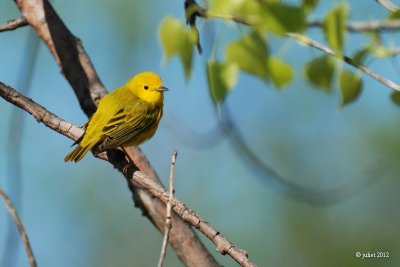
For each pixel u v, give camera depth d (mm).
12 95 7875
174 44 7297
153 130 11086
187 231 9000
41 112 7938
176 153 6285
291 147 15906
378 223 14844
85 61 9711
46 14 9555
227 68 7320
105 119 9492
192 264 8945
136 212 14938
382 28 6793
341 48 6461
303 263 14484
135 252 14711
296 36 6855
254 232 14742
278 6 6137
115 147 9055
